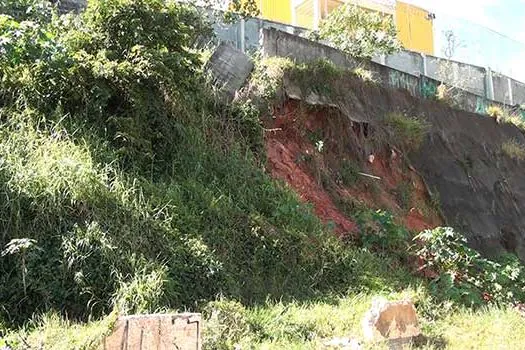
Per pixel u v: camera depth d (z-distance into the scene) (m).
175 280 6.49
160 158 8.64
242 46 13.88
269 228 8.07
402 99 14.95
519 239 15.53
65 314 5.84
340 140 12.05
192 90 9.14
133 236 6.59
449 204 14.08
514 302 8.87
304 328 6.20
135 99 8.38
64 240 6.23
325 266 7.97
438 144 15.08
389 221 10.01
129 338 4.62
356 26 14.55
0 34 7.23
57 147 7.34
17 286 5.88
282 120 11.22
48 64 7.77
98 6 8.66
